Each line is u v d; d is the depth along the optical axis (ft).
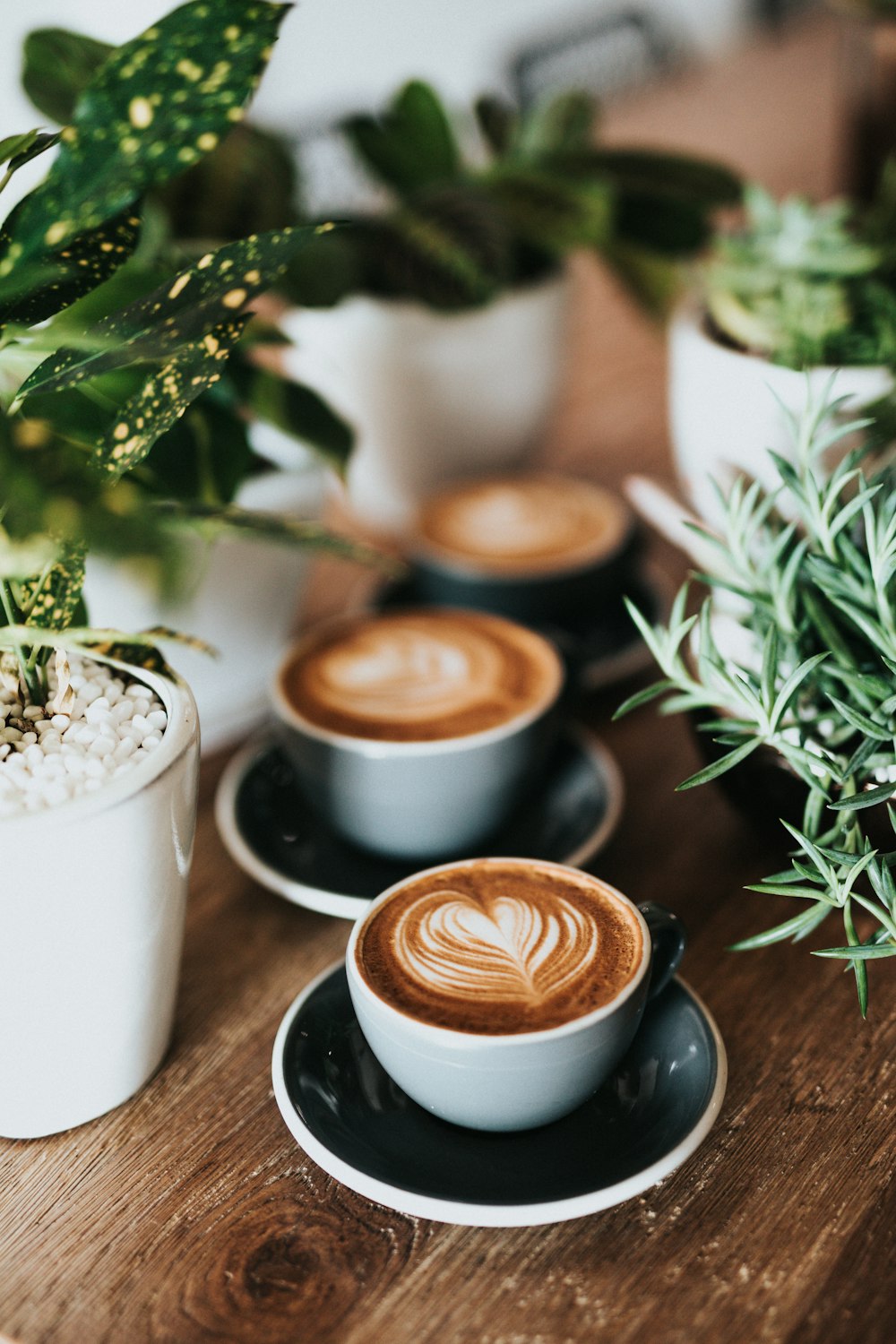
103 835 1.59
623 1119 1.68
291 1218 1.66
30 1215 1.67
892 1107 1.72
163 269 1.89
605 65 4.96
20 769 1.64
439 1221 1.65
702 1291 1.59
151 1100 1.77
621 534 2.33
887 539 1.67
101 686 1.73
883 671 1.77
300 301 2.24
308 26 4.99
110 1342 1.58
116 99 1.62
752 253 2.17
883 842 1.74
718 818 2.05
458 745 1.88
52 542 1.54
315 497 2.15
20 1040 1.66
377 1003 1.61
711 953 1.88
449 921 1.70
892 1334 1.55
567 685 2.01
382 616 2.15
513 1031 1.59
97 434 1.72
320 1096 1.67
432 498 2.46
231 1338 1.58
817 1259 1.60
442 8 5.50
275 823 2.03
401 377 2.42
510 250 2.37
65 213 1.61
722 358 2.07
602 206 2.38
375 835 1.95
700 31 6.31
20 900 1.58
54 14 3.72
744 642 1.89
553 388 2.56
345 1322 1.58
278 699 1.98
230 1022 1.84
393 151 2.55
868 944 1.64
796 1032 1.80
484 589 2.26
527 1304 1.59
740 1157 1.69
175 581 1.65
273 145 2.35
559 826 2.01
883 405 1.97
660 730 2.19
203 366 1.62
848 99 2.84
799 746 1.72
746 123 3.85
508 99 4.74
